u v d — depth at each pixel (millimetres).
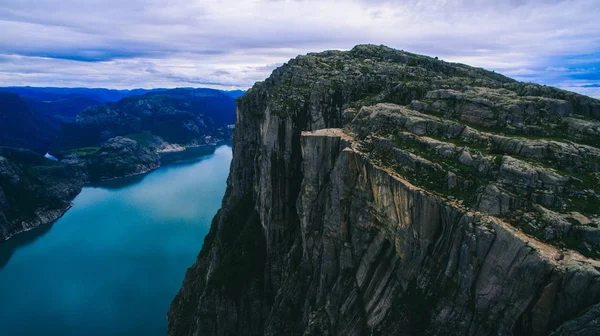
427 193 47062
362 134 65562
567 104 55750
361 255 59375
